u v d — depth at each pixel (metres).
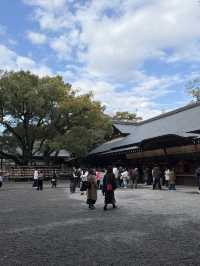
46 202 18.94
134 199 19.44
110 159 47.31
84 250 8.11
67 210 15.34
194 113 38.09
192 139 29.45
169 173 26.31
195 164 30.61
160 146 34.22
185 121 37.28
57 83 45.06
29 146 48.25
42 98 43.19
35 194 24.97
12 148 49.09
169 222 11.68
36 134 47.16
